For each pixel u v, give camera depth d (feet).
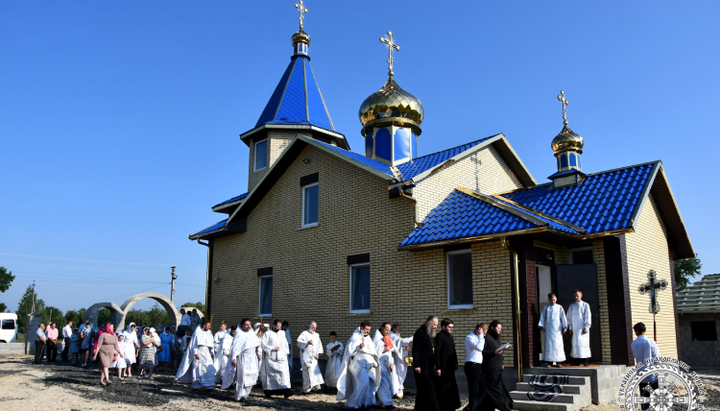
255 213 66.69
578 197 49.65
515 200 53.93
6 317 137.28
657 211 55.47
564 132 57.16
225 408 37.22
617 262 43.45
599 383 37.11
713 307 69.87
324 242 57.11
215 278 70.90
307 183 60.44
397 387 41.09
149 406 36.83
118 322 99.14
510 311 41.47
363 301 52.90
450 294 46.19
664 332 51.70
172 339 67.56
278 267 61.87
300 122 76.69
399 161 64.90
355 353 38.65
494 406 33.17
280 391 44.14
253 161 78.54
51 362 79.97
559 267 44.80
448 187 53.11
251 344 42.27
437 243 44.19
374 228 52.29
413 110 65.92
